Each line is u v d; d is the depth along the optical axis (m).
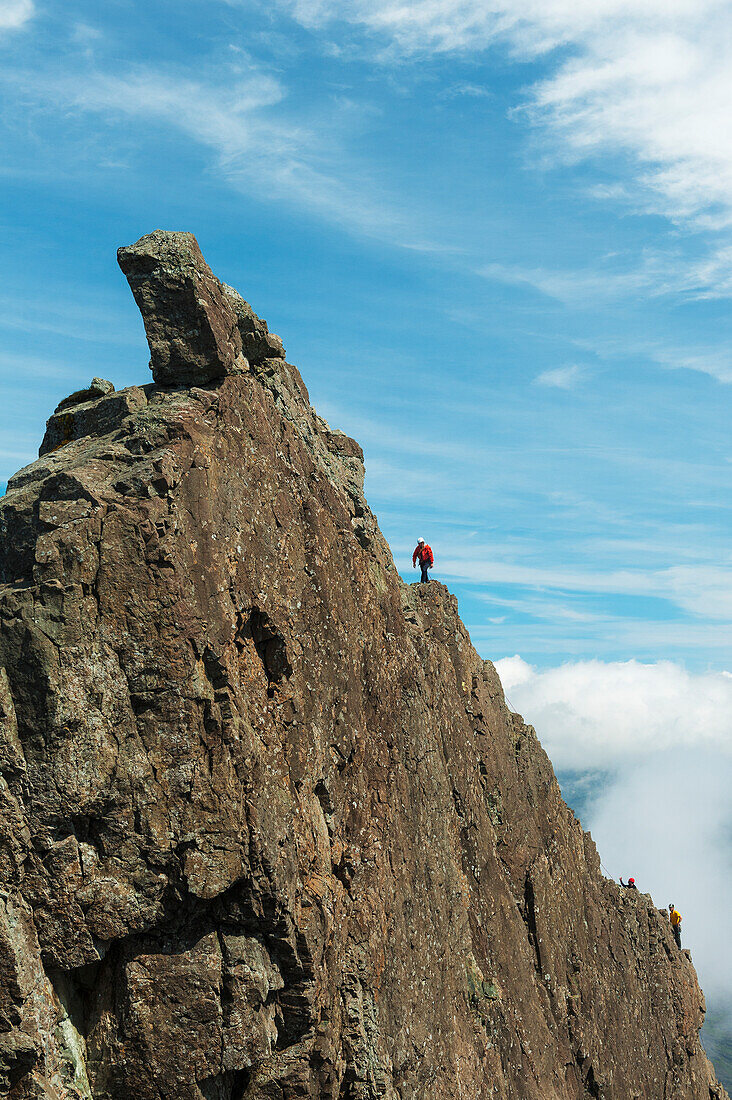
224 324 25.34
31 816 19.69
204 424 23.41
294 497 26.98
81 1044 20.42
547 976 43.47
